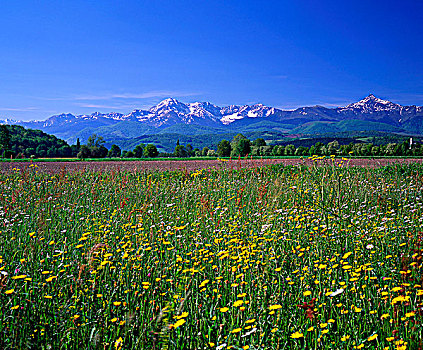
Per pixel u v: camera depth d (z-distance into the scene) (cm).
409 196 980
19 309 348
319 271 441
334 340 322
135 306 373
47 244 570
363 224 690
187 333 323
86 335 329
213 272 466
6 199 1008
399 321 330
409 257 453
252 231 670
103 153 11006
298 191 1022
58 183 1320
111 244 580
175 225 675
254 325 329
